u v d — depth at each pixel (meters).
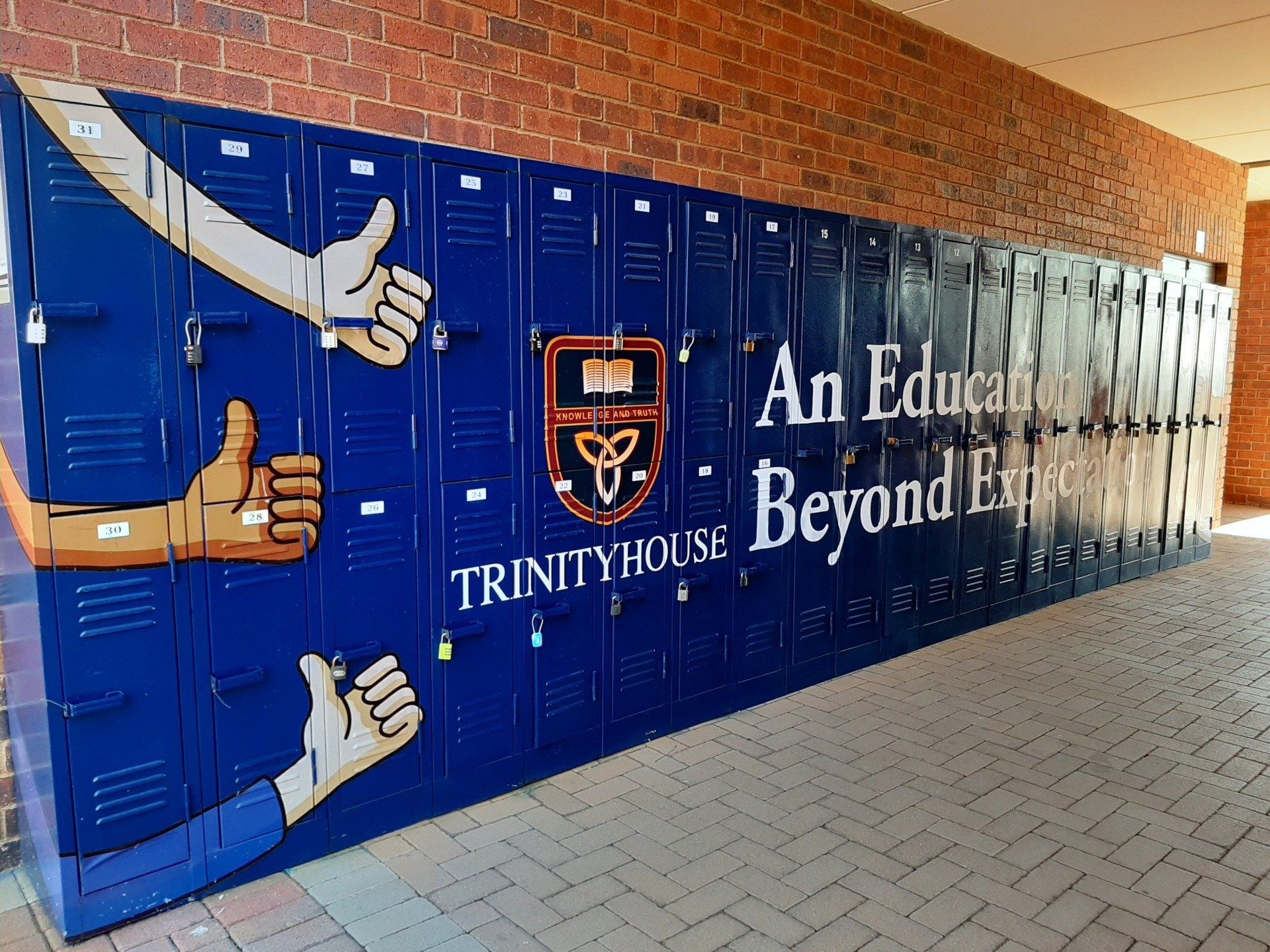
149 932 2.47
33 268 2.23
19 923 2.51
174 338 2.46
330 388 2.77
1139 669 4.85
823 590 4.55
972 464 5.39
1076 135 6.14
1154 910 2.65
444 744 3.15
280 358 2.66
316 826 2.86
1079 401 6.23
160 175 2.40
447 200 2.97
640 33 3.54
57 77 2.29
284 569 2.72
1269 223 10.25
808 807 3.24
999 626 5.71
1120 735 3.95
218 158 2.49
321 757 2.85
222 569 2.60
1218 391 7.87
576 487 3.44
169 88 2.46
